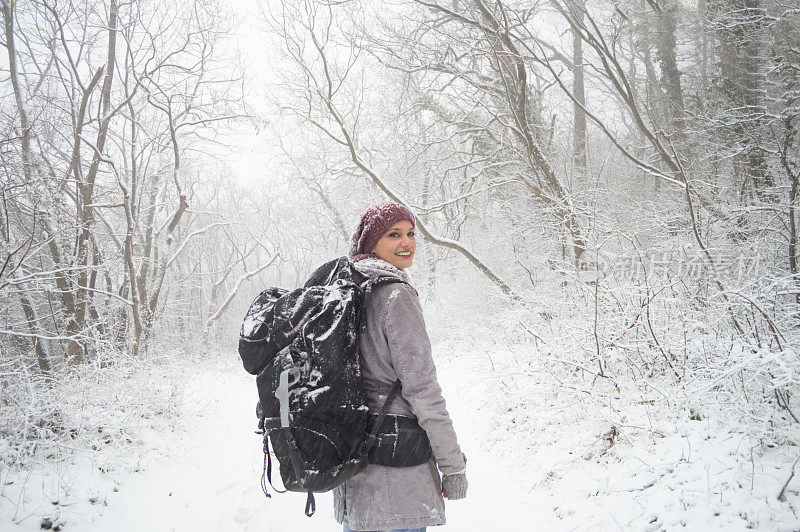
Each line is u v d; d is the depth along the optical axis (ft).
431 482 6.32
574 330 17.06
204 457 17.97
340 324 6.10
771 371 10.89
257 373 6.40
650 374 15.23
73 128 43.93
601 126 32.65
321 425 5.82
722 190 28.86
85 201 40.57
